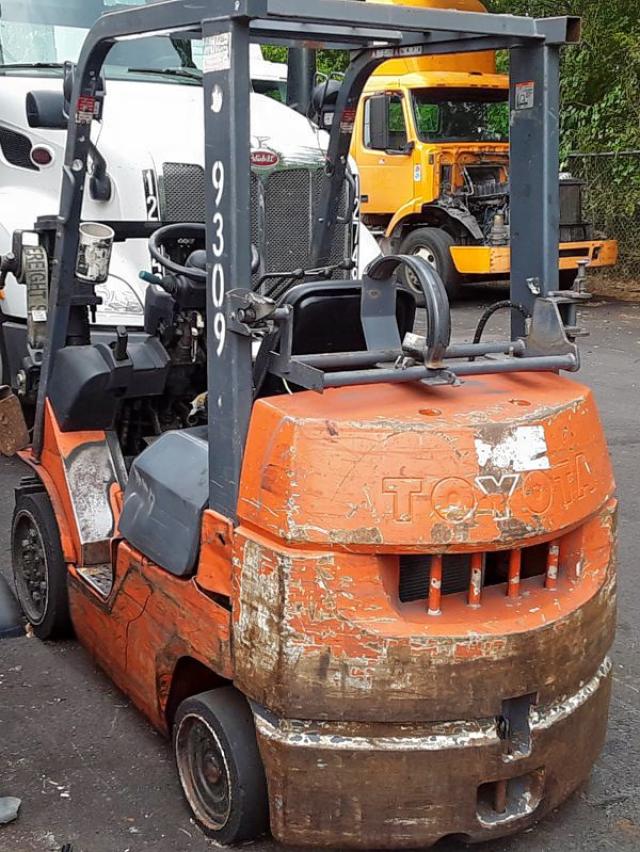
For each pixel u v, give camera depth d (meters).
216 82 2.83
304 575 2.76
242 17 2.71
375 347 3.31
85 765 3.56
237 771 2.99
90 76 3.74
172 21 3.08
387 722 2.81
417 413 2.88
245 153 2.83
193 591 3.16
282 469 2.78
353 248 6.80
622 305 14.28
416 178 14.13
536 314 3.35
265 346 3.03
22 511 4.48
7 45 7.15
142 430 4.78
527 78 3.29
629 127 15.28
